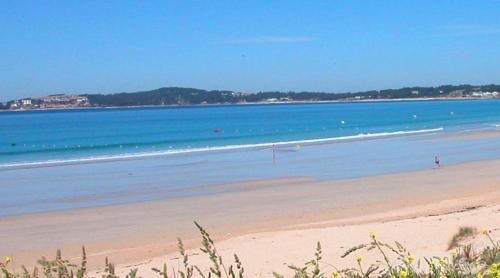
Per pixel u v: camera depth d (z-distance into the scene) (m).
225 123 103.25
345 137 57.41
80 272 4.23
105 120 123.81
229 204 21.11
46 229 17.95
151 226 17.86
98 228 17.88
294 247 12.31
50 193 24.89
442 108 161.38
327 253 11.44
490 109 143.62
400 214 17.89
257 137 63.31
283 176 28.14
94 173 31.81
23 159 42.81
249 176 28.47
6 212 20.72
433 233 12.45
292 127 85.75
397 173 28.19
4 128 94.88
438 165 30.20
